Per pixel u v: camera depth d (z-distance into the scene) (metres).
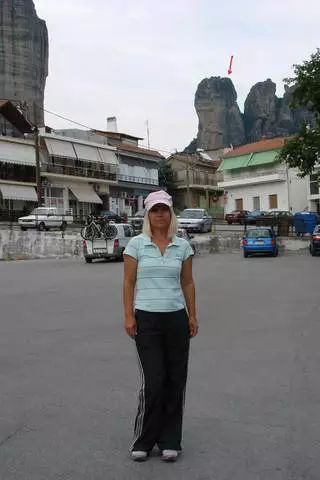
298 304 12.38
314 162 32.28
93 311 11.84
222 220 66.62
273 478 3.98
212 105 136.50
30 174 56.47
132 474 4.06
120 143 73.69
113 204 68.69
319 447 4.54
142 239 4.48
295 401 5.72
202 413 5.39
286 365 7.18
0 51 94.56
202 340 8.78
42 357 7.81
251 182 72.81
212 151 95.25
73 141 61.81
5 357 7.84
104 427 5.04
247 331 9.44
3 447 4.60
